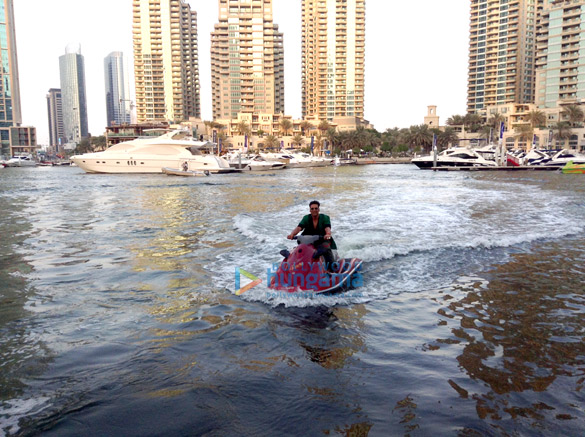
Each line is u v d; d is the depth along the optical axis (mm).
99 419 3119
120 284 6707
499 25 170500
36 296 6129
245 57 166000
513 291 6285
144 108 174875
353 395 3434
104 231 11773
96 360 4105
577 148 123750
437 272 7344
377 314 5367
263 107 168500
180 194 25344
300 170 68312
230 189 29469
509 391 3486
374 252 8656
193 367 3945
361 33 174375
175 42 175250
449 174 51156
